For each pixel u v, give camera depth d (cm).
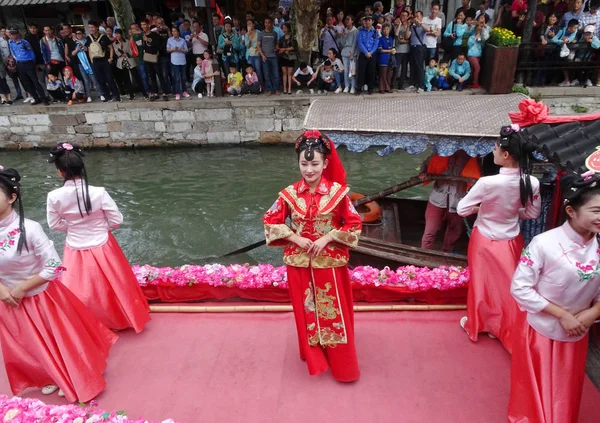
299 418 265
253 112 1164
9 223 248
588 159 238
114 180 998
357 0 1544
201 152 1166
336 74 1170
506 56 1055
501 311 308
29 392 292
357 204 574
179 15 1313
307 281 271
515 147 278
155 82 1183
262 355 320
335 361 285
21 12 1485
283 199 265
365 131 451
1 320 263
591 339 314
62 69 1210
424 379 291
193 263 650
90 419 245
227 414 270
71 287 317
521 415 235
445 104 523
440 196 494
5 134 1212
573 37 1080
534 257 217
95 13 1473
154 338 341
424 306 361
